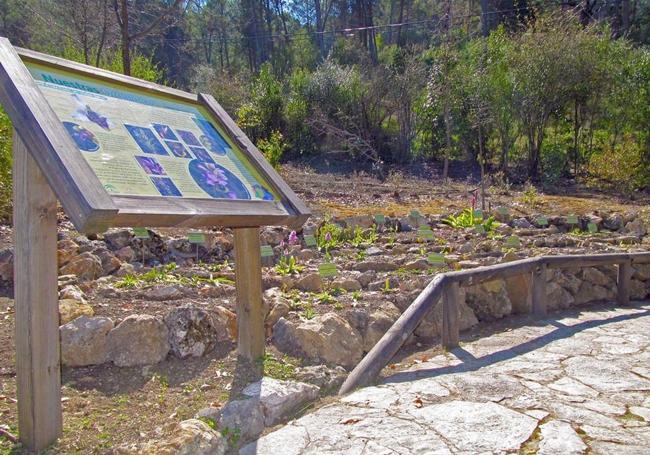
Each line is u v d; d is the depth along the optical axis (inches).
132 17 631.8
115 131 124.6
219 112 158.7
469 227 358.0
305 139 692.7
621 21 1049.5
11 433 124.4
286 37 1305.4
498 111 602.9
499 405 146.9
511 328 228.5
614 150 579.8
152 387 150.8
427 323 209.3
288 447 125.1
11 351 161.0
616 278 304.7
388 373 174.6
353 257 281.0
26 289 116.0
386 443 125.7
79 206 100.3
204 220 122.3
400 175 575.5
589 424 135.9
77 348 157.2
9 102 108.5
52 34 674.2
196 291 205.8
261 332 166.1
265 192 145.9
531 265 238.5
